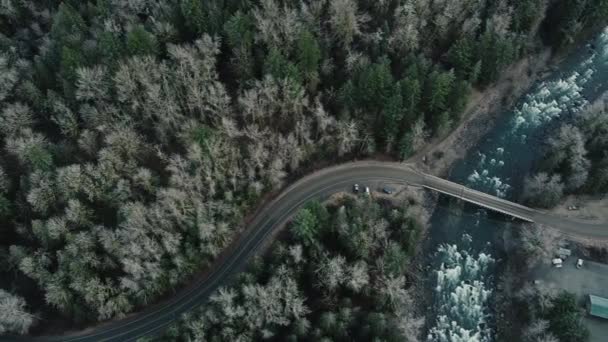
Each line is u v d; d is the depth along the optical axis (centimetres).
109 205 11375
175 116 12369
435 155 13850
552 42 16162
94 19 13550
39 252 10738
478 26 14225
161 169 12206
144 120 12550
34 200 10825
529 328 11025
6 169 11719
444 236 13000
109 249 10525
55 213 11325
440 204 13462
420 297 12100
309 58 12606
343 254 11462
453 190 13325
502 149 14400
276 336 10388
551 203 12794
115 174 11356
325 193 13025
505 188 13638
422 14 13938
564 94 15500
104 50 12475
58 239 10844
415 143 13150
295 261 10888
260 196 12800
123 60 12456
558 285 11944
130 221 10406
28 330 11088
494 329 11712
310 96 13412
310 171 13375
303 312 10406
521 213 12975
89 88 11975
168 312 11369
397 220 12000
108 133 11912
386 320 10562
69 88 12194
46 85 12888
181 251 10981
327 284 10819
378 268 11156
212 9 13375
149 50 12638
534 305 11338
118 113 12244
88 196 11212
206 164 11406
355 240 11062
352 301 11288
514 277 12225
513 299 11906
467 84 13312
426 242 12900
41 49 13188
